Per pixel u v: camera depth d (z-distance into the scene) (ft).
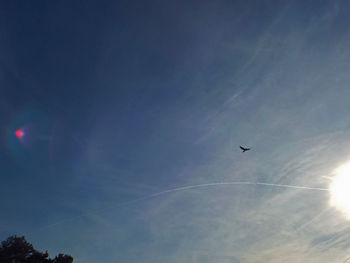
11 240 219.41
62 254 226.17
